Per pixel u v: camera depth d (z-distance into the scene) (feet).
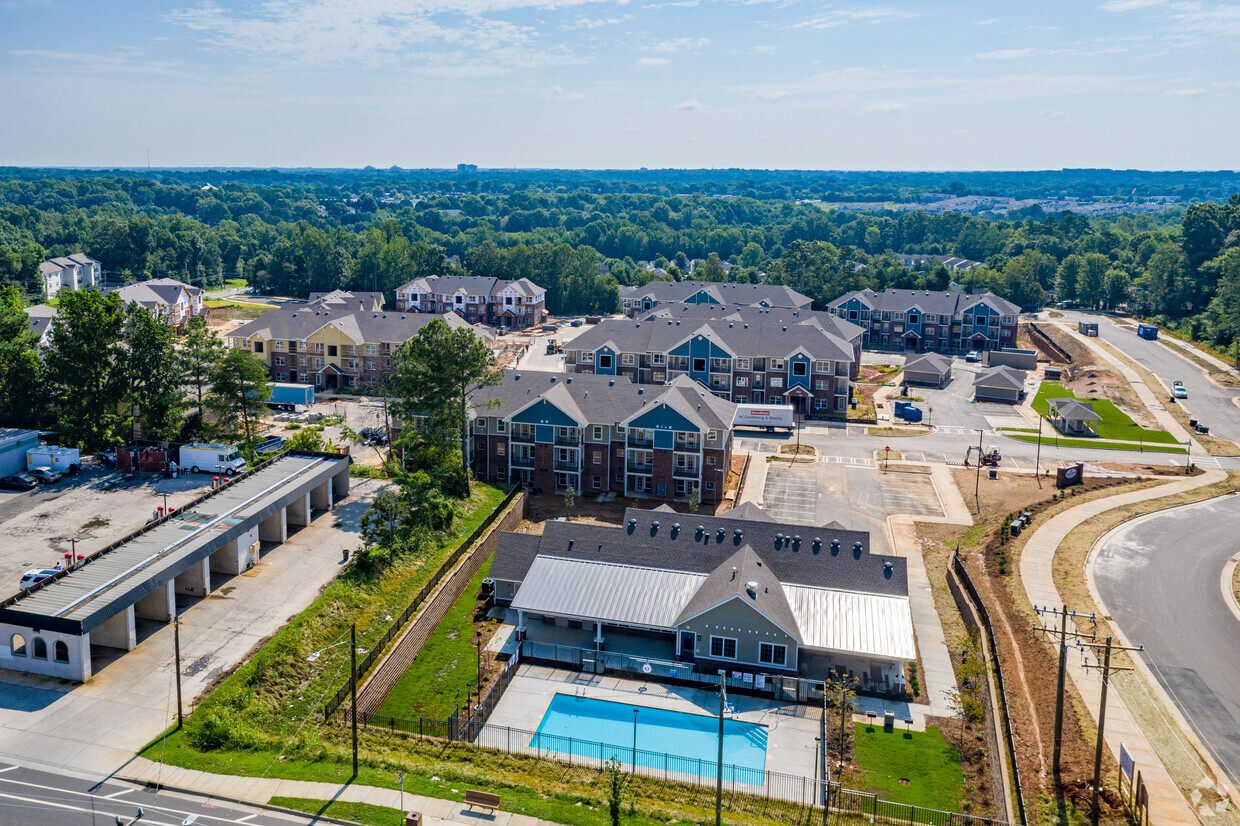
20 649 177.06
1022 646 203.51
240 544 222.07
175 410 329.11
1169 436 391.65
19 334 359.05
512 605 209.97
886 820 149.69
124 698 168.55
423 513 254.68
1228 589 232.12
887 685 194.49
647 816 145.59
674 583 213.66
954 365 551.18
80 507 263.90
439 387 286.87
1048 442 385.09
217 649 186.80
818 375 430.20
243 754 155.53
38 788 142.10
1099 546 261.85
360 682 181.78
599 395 318.24
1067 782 156.46
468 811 143.54
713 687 193.98
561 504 303.27
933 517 295.07
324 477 265.95
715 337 431.43
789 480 331.98
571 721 180.14
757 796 155.94
